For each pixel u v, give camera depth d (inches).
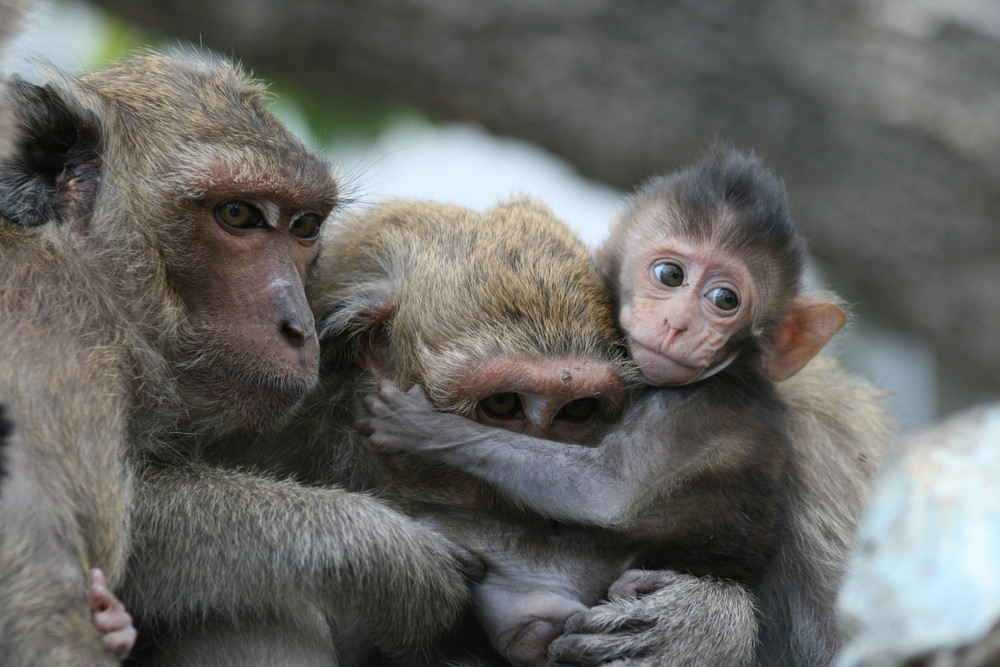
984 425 241.3
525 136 812.6
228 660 390.0
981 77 790.5
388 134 813.2
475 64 781.3
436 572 404.5
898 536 236.7
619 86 792.3
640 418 426.6
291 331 395.5
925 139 794.2
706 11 788.6
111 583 351.6
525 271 436.5
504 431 417.1
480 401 421.1
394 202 490.9
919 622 227.1
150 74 424.8
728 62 791.7
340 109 802.8
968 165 794.8
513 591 417.1
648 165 813.9
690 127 799.1
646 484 414.0
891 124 794.2
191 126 404.5
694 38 788.6
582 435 430.0
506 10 770.2
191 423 398.9
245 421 397.1
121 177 397.1
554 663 410.6
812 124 798.5
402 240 451.2
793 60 789.9
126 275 391.2
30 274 369.4
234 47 767.1
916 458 241.9
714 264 440.5
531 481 411.2
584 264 453.4
